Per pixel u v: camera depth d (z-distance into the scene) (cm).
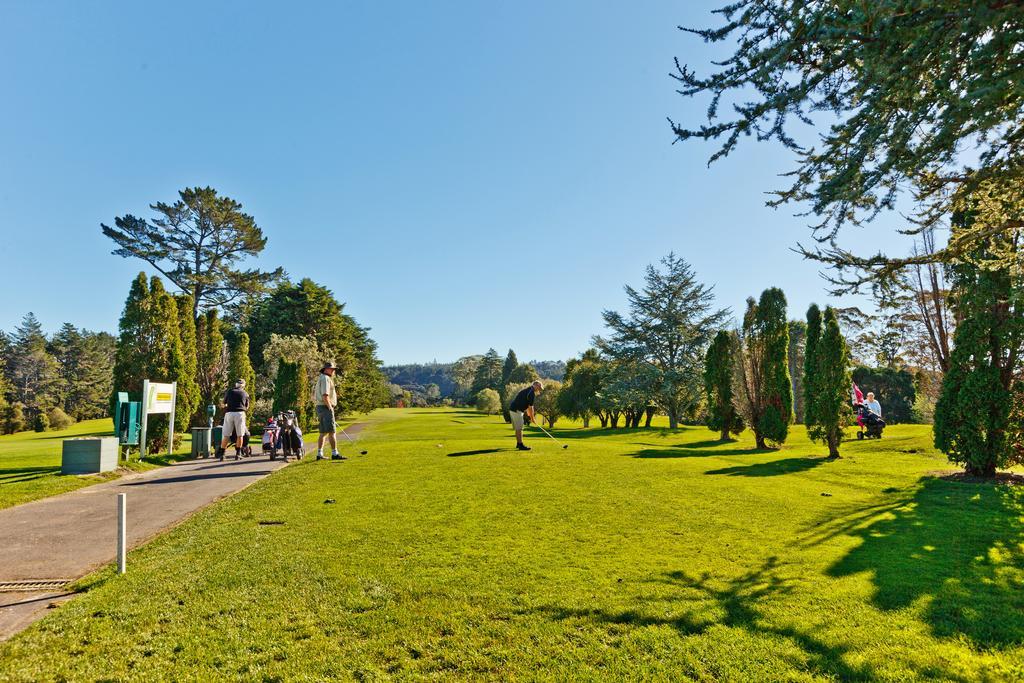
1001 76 275
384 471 1056
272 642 366
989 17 260
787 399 1792
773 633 379
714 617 404
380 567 511
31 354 7044
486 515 713
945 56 301
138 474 1122
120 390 1468
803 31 328
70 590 463
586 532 638
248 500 812
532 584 470
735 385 1911
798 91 334
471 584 469
